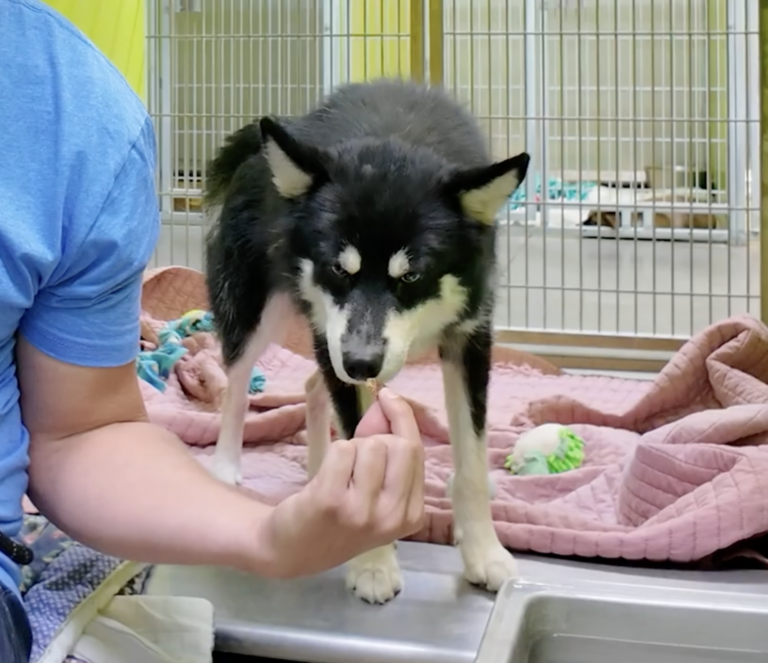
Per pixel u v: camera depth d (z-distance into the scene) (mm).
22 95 806
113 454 883
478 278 1359
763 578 1348
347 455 712
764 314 2625
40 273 796
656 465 1581
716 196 3373
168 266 3096
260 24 3014
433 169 1332
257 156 1671
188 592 1257
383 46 2850
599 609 1109
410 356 1431
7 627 751
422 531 1484
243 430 1943
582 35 3098
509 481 1780
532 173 3627
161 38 2975
